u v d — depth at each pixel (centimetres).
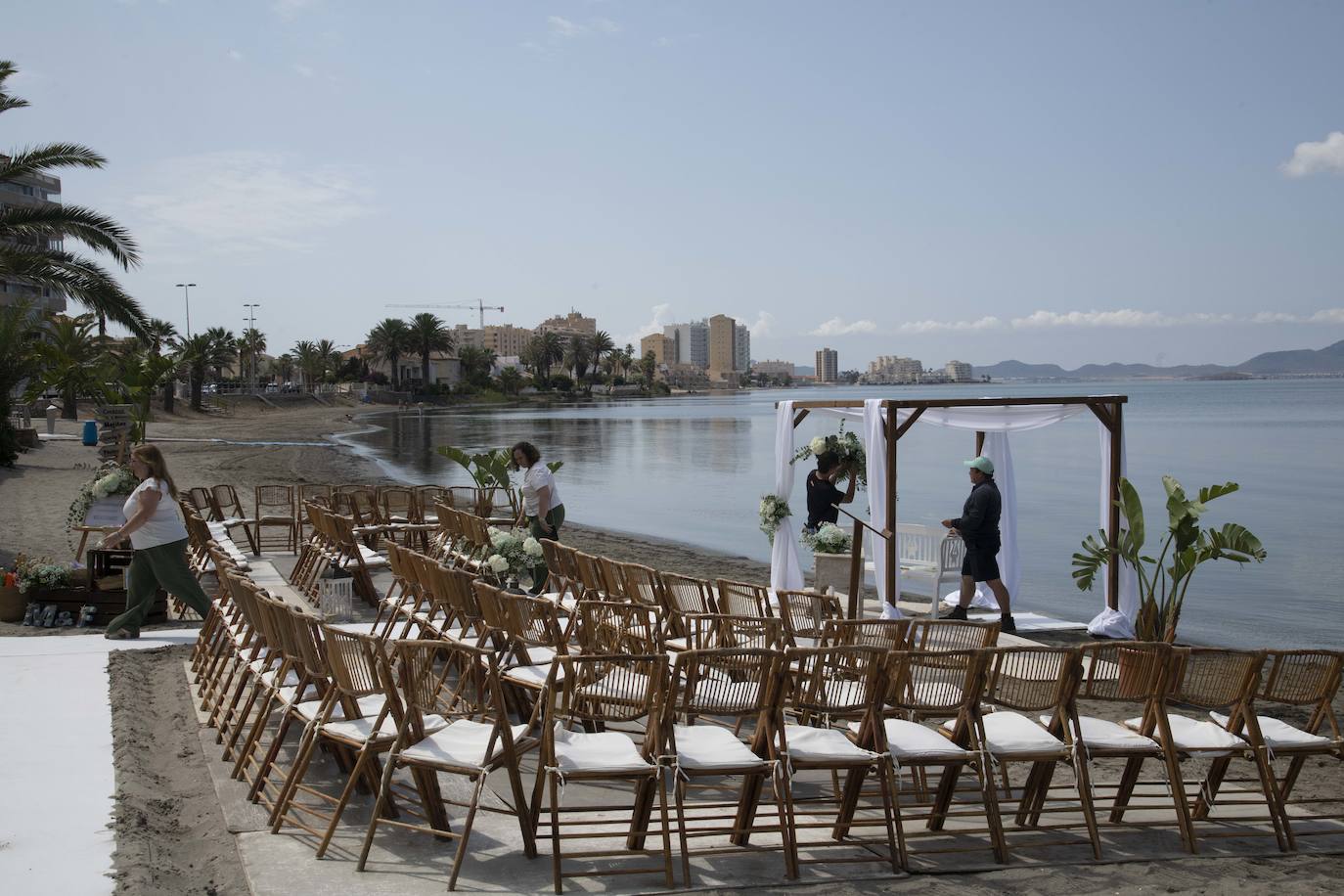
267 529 1711
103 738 609
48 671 770
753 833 502
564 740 469
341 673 473
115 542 885
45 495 2161
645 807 468
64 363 3631
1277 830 518
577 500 2803
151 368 3084
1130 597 1081
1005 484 1230
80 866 431
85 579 1003
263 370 15925
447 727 489
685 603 752
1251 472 3450
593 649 635
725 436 5962
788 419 1191
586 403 16375
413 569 786
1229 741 528
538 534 1072
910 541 1161
